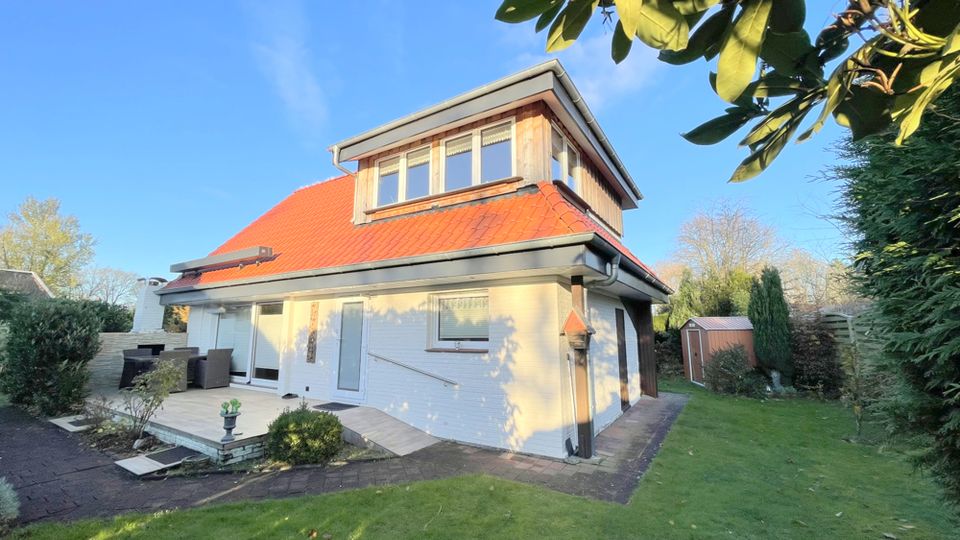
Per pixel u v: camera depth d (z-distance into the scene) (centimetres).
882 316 311
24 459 572
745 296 1794
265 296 943
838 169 381
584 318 601
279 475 518
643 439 694
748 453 624
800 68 103
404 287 748
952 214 237
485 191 742
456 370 673
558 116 748
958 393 257
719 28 102
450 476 512
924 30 94
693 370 1531
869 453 628
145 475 511
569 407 604
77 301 912
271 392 960
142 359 965
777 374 1207
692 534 375
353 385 828
